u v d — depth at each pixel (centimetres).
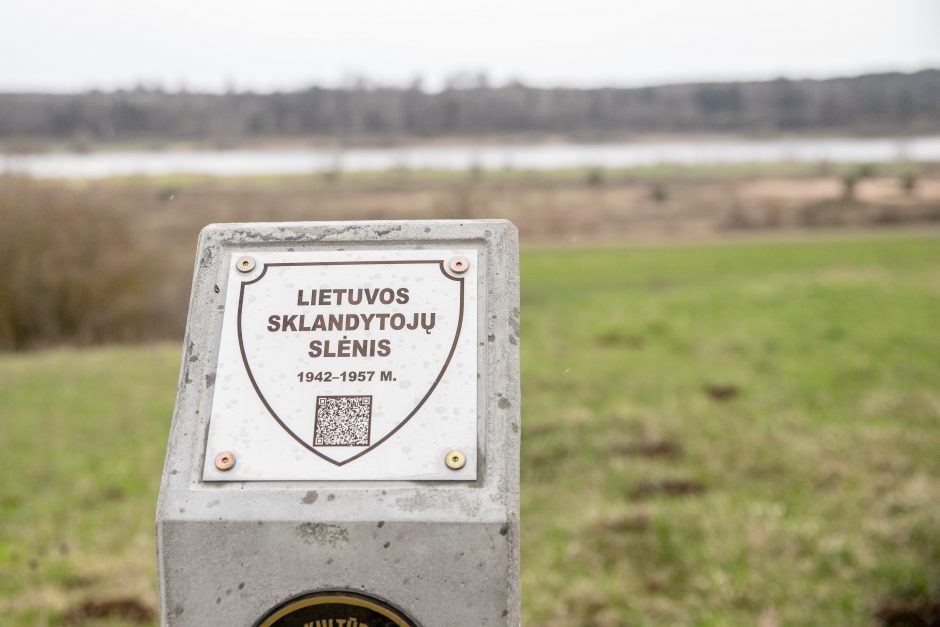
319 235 224
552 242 3925
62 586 508
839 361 1149
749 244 3353
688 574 505
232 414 206
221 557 194
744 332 1391
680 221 4606
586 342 1404
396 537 192
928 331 1305
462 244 222
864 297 1630
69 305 1819
